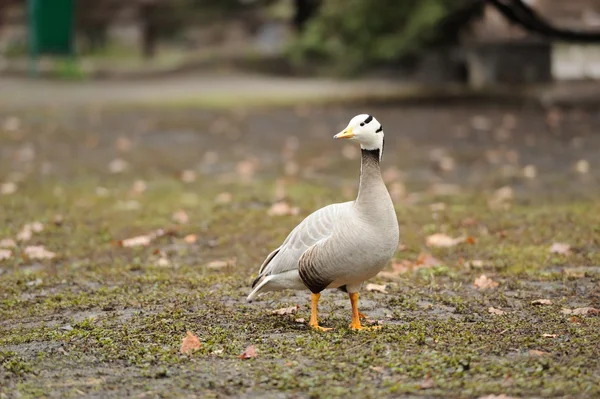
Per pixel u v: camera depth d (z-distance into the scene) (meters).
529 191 15.19
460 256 10.65
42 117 27.48
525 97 29.91
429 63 36.94
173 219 13.07
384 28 30.00
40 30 44.19
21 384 6.26
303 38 45.38
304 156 19.77
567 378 6.04
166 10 61.28
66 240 11.98
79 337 7.44
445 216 12.80
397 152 19.86
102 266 10.55
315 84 40.62
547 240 11.36
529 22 23.91
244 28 69.69
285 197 14.77
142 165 18.81
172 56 62.12
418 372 6.22
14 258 11.00
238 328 7.63
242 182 16.53
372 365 6.43
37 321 8.15
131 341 7.27
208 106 30.80
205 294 8.95
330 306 8.45
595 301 8.50
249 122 26.20
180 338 7.30
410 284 9.32
